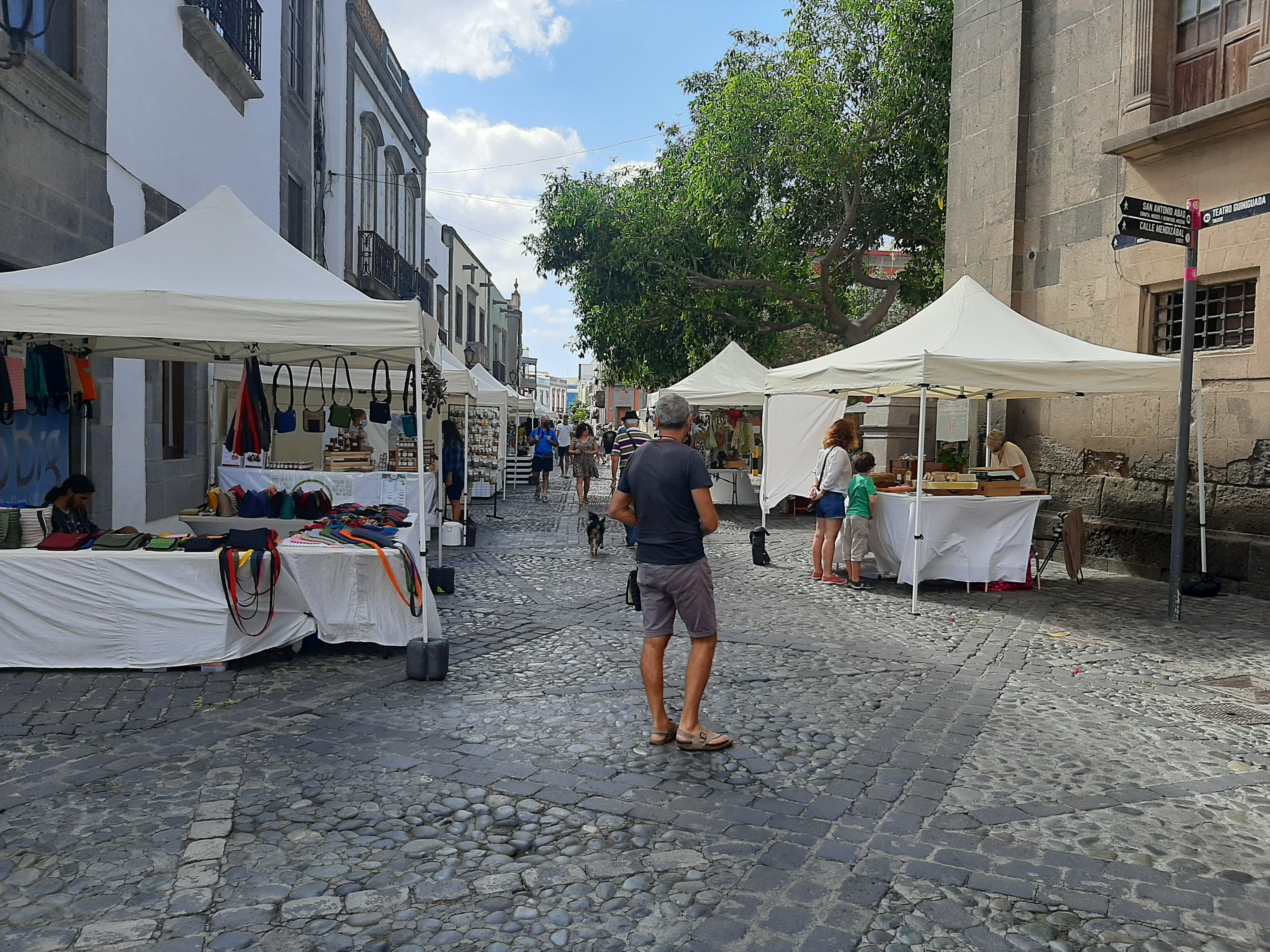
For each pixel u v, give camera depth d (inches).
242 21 463.2
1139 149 384.5
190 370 435.5
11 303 213.8
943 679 233.9
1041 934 114.7
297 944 109.6
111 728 183.5
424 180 1059.9
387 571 241.1
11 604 222.8
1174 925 117.5
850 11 668.1
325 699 204.5
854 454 565.6
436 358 371.6
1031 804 155.4
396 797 152.2
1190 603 336.5
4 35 263.7
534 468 832.9
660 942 111.4
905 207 741.9
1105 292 410.9
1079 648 269.0
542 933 113.2
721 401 625.9
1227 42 362.9
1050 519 440.8
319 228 640.4
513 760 170.9
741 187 684.7
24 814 142.9
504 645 261.3
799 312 874.1
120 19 336.5
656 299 825.5
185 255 245.8
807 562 439.8
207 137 426.6
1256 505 346.0
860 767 171.6
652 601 181.5
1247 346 354.9
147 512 378.0
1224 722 201.6
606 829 142.6
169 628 225.8
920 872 130.3
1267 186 341.4
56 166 293.1
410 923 115.0
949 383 320.8
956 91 499.5
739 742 183.9
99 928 111.7
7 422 270.4
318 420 442.0
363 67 764.0
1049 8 441.7
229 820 141.6
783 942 111.8
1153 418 389.1
